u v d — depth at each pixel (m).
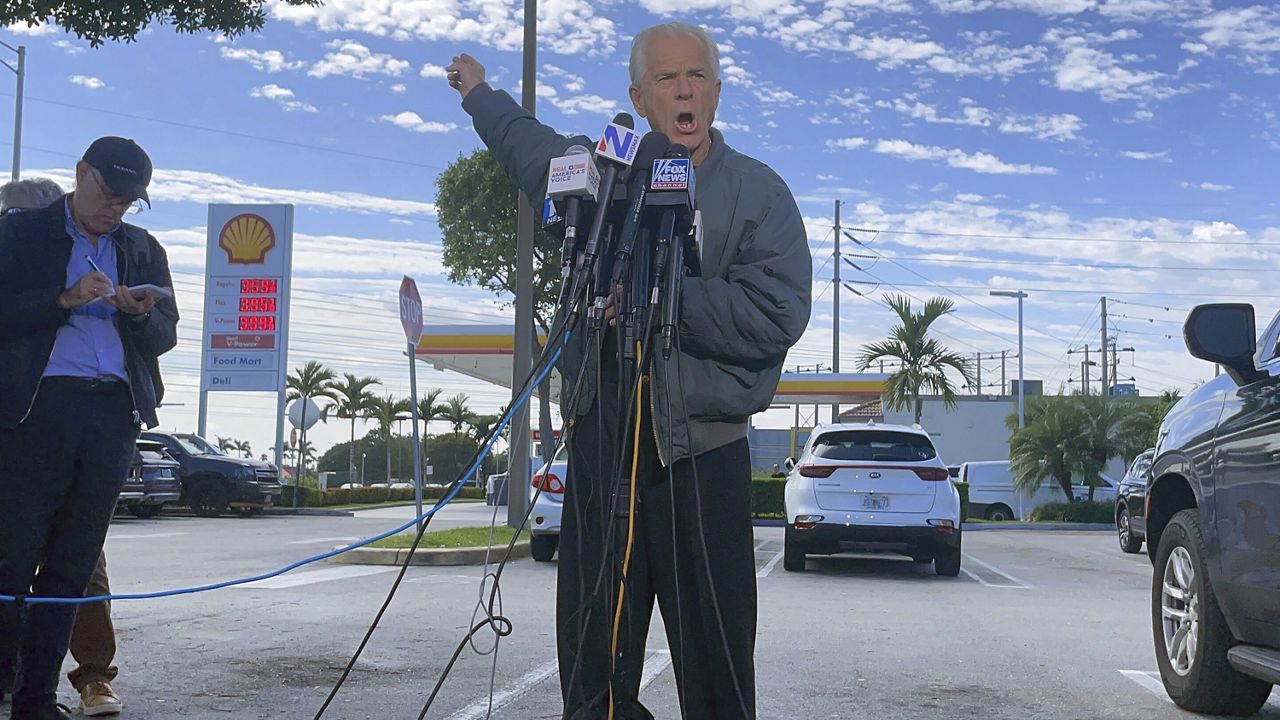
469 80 2.92
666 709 4.72
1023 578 11.66
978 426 44.12
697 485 2.43
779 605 8.54
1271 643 4.30
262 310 25.75
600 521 2.52
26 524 3.65
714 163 2.71
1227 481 4.59
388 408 67.50
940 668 5.81
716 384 2.54
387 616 7.07
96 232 3.80
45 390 3.65
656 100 2.81
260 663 5.39
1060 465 31.58
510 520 13.92
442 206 27.50
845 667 5.79
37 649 3.69
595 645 2.47
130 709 4.39
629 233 2.34
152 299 3.66
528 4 15.91
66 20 7.35
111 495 3.80
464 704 4.64
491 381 32.66
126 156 3.72
